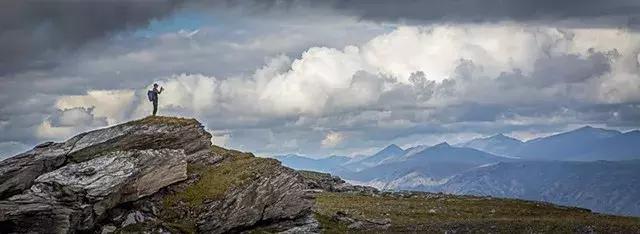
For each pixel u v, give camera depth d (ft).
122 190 240.53
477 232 282.97
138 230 237.45
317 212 301.63
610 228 283.38
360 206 350.64
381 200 384.88
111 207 237.66
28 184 238.89
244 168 274.98
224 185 263.29
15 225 223.71
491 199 403.95
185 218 250.98
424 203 373.81
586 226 287.07
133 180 242.99
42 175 236.43
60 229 224.12
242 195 260.42
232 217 255.50
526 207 368.48
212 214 252.01
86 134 267.59
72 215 225.97
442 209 352.49
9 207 221.66
